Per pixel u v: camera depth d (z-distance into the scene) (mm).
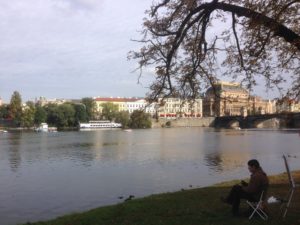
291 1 15711
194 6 17297
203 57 18344
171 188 42906
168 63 17922
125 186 44656
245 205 20844
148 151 90312
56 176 53500
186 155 80000
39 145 113125
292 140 127625
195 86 18688
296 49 16391
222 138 142000
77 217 20953
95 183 47156
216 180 48000
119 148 100000
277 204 20828
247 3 16266
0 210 34562
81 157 78375
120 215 20312
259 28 15953
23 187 45312
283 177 33125
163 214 19891
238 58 18094
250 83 18172
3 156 81875
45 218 31812
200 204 22125
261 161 68438
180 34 17469
